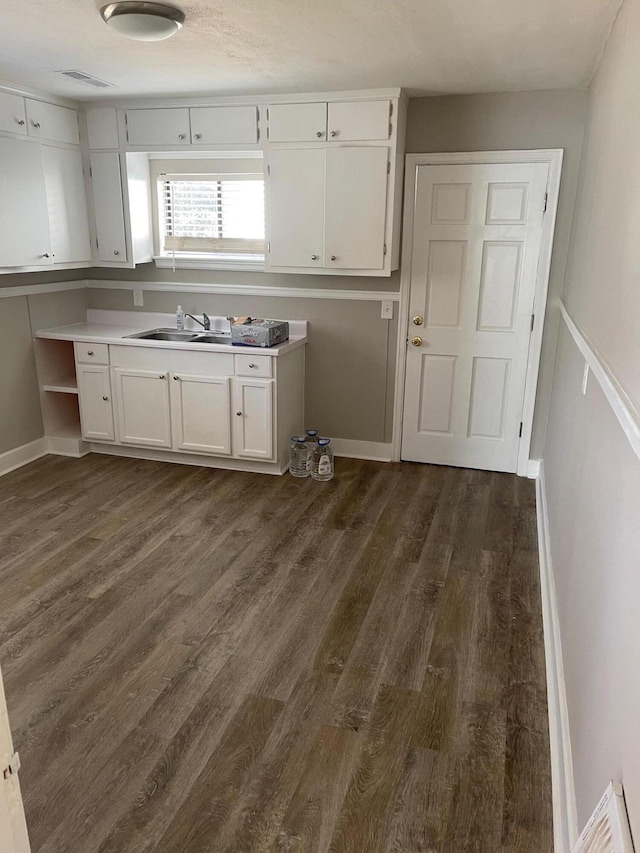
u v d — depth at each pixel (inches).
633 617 47.1
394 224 156.6
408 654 96.7
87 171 171.9
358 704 86.3
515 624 104.5
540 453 167.0
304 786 73.2
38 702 85.5
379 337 172.4
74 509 145.3
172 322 187.6
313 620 104.8
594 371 77.9
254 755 77.5
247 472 169.0
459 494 156.6
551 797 72.4
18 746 78.0
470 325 164.7
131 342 166.7
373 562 123.4
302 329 177.2
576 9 93.4
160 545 129.0
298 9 95.4
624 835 40.6
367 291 169.9
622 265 66.0
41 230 158.7
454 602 110.4
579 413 95.9
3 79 141.0
